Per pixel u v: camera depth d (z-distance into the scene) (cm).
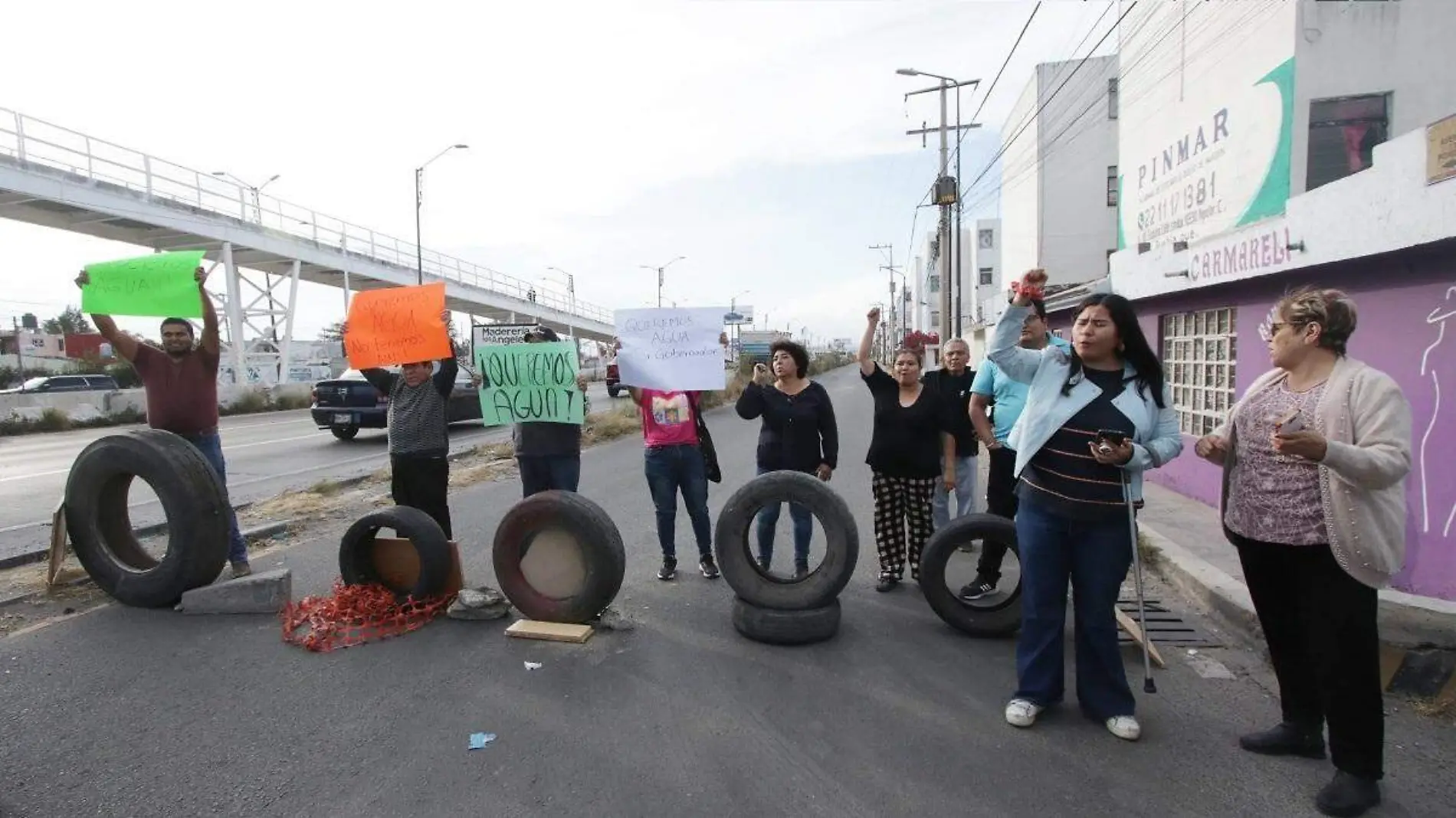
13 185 2102
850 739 357
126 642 466
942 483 623
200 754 343
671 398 577
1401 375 557
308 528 772
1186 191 1603
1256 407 334
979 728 368
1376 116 1281
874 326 566
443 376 577
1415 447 543
